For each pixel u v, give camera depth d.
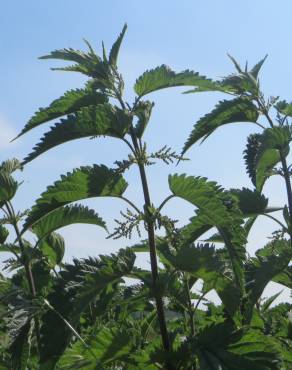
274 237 0.94
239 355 0.82
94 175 0.83
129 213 0.82
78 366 0.85
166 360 0.83
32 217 0.85
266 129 0.91
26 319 0.86
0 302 0.87
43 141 0.83
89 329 0.93
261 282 0.89
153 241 0.83
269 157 0.94
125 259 0.84
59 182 0.84
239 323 0.91
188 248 0.82
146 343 0.91
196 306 0.89
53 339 0.83
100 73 0.88
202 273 0.82
